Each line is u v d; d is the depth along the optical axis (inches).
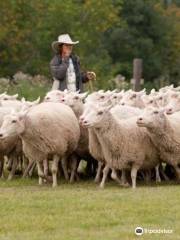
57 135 764.6
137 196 685.9
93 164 850.8
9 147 808.3
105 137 749.3
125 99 879.7
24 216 613.9
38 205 649.6
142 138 761.0
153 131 757.9
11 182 792.3
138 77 1218.6
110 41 2404.0
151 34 2509.8
